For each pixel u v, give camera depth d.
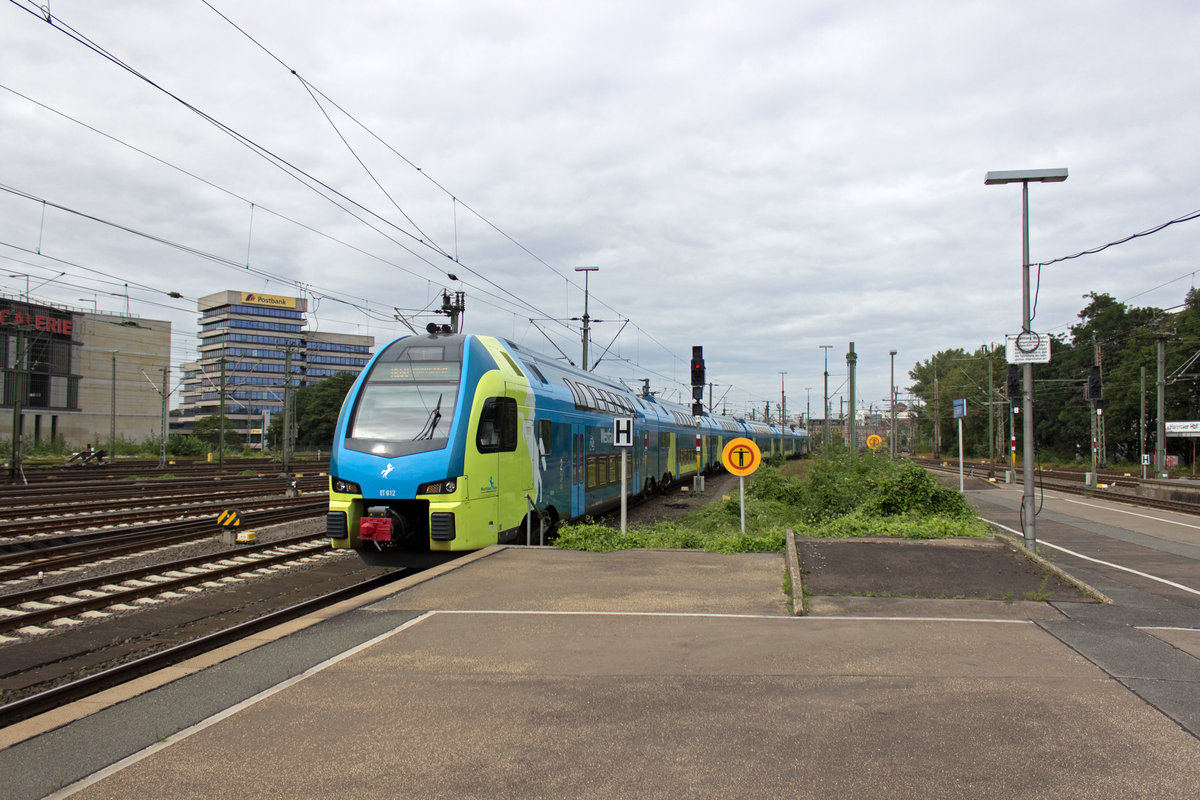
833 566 10.34
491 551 11.83
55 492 27.66
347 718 5.24
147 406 85.50
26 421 75.06
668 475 31.30
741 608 8.40
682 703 5.48
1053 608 8.45
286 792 4.19
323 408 92.69
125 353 83.62
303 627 7.62
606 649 6.83
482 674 6.15
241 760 4.60
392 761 4.56
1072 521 20.30
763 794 4.11
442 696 5.65
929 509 16.38
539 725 5.09
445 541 11.20
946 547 11.36
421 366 12.32
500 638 7.20
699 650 6.80
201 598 10.82
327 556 14.47
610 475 20.23
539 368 15.74
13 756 4.70
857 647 6.89
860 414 129.38
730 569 10.58
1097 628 7.62
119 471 44.25
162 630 9.23
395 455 11.38
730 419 51.72
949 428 108.31
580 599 8.80
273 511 20.48
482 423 12.12
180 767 4.52
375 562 11.77
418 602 8.66
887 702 5.48
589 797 4.10
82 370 79.44
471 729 5.03
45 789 4.25
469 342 12.78
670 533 13.47
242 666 6.39
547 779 4.31
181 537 15.60
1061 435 77.50
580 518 17.86
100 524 18.06
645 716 5.23
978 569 10.15
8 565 13.04
